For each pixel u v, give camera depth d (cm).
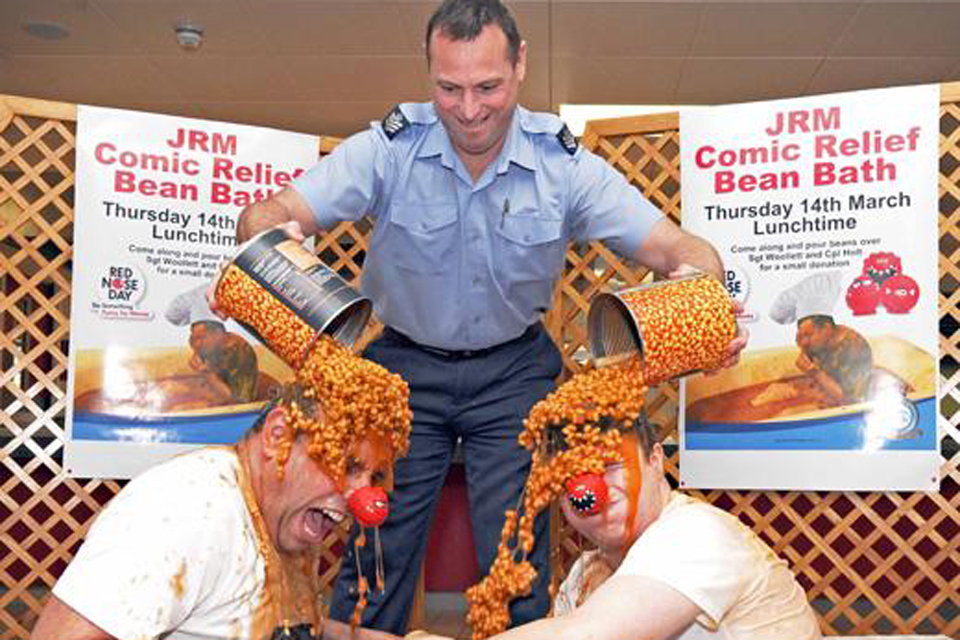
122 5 548
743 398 296
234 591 140
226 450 150
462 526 500
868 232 285
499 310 240
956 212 290
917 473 281
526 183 233
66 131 307
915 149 281
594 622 132
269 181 318
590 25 566
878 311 284
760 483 295
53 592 128
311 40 594
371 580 243
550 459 143
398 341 249
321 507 143
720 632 142
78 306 298
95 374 299
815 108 289
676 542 139
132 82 673
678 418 305
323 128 779
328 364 143
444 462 248
